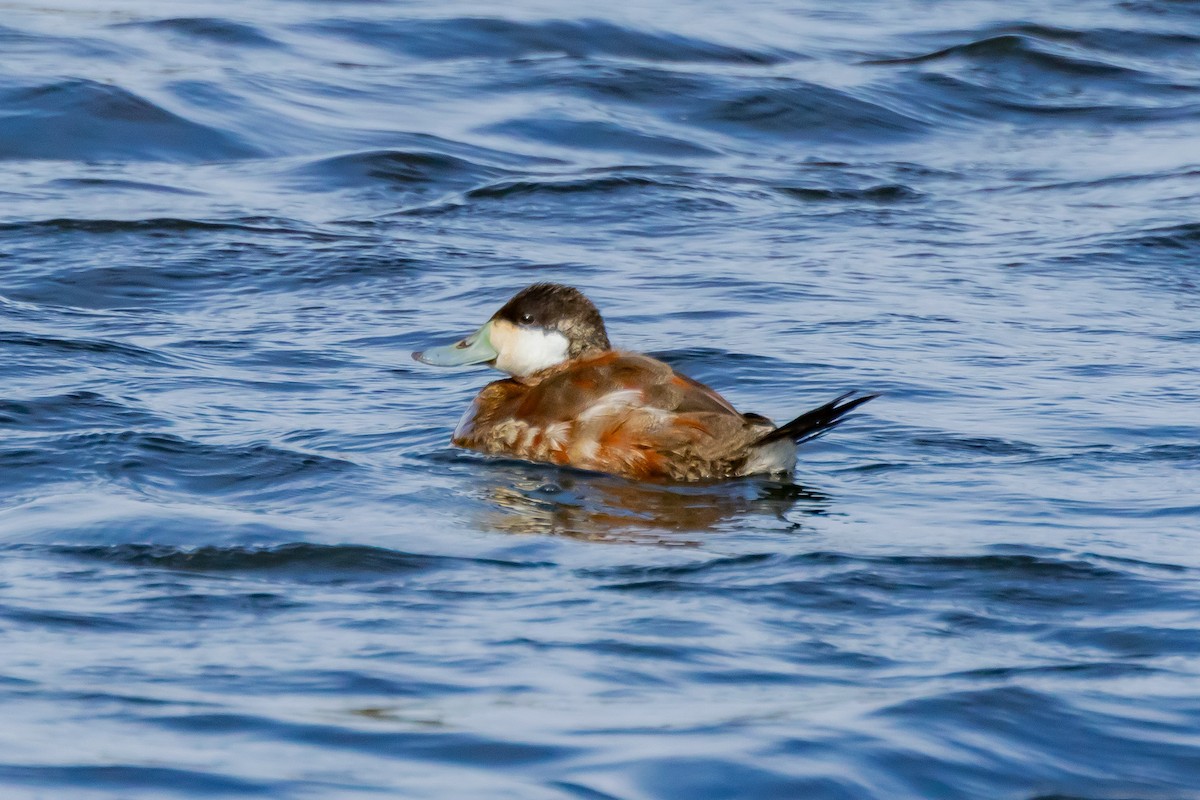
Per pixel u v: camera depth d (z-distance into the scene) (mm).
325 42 29688
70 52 27234
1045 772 5438
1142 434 11250
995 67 29703
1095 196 21781
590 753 5398
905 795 5211
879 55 31219
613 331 14773
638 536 8703
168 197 20234
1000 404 12188
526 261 17906
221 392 12461
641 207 20703
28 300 15758
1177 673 6379
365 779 5176
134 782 5117
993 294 16516
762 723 5691
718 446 10055
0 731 5527
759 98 26594
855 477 10211
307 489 9719
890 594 7516
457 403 12367
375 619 7039
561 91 26484
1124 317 15609
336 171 21859
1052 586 7637
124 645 6602
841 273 17438
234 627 6895
